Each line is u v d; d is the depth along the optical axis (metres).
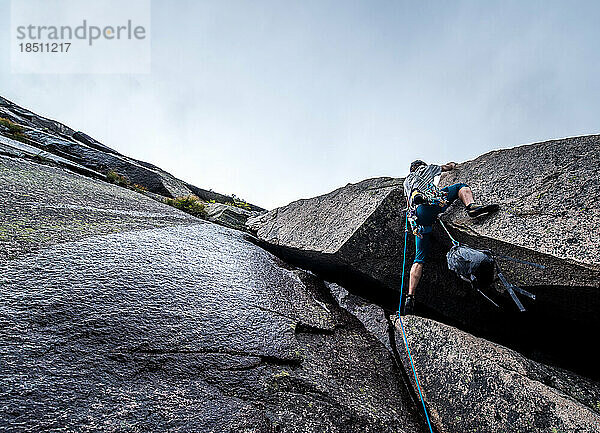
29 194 4.51
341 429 2.40
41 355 1.98
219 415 2.06
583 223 3.26
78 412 1.75
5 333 2.02
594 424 2.46
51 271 2.82
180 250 4.30
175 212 6.75
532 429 2.61
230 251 5.06
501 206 3.94
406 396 3.23
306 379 2.73
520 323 4.47
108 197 6.02
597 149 3.73
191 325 2.77
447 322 4.95
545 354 4.38
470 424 2.87
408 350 3.69
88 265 3.11
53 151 11.17
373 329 4.15
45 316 2.28
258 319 3.28
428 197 4.08
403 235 4.69
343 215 5.29
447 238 4.47
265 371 2.62
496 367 3.06
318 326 3.67
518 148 4.48
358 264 4.88
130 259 3.52
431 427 2.98
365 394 2.93
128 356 2.23
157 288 3.12
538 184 3.85
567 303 3.75
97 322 2.40
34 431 1.58
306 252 5.35
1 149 6.75
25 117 16.22
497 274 3.79
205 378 2.32
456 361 3.27
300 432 2.19
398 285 4.95
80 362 2.04
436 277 4.63
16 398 1.69
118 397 1.92
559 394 2.80
